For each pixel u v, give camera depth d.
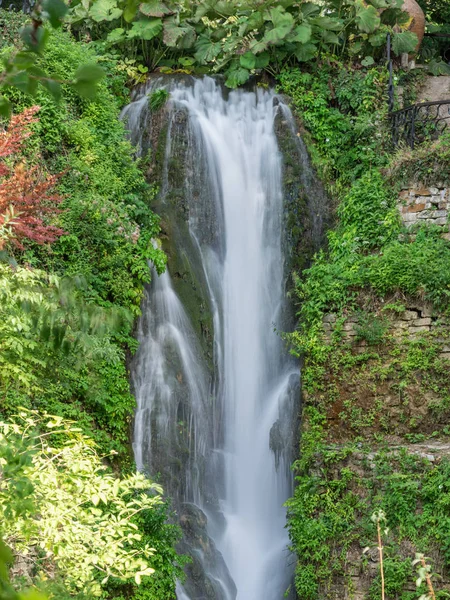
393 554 10.91
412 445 11.75
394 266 12.43
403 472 11.25
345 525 11.41
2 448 5.32
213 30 15.82
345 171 14.66
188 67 15.83
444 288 12.19
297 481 12.54
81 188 12.45
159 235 13.27
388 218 13.26
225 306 13.67
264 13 15.27
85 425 10.64
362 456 11.64
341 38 15.98
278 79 15.35
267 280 13.89
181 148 14.24
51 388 10.27
